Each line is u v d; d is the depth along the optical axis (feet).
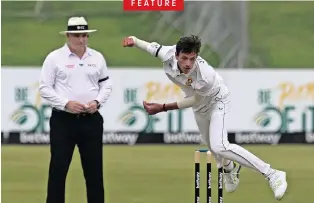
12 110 118.73
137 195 87.92
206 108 65.00
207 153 63.00
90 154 65.82
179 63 60.39
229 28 129.49
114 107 119.85
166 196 87.51
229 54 129.29
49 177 65.51
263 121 122.31
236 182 71.51
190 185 94.07
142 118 119.96
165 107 64.90
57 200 65.57
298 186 94.07
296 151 118.52
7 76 118.32
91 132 65.36
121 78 119.75
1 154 112.37
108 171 102.42
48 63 64.75
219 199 64.75
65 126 64.75
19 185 93.61
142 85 120.06
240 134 122.21
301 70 122.62
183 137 120.37
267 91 122.52
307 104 122.62
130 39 63.57
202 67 61.67
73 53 65.05
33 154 113.19
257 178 98.17
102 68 66.08
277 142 122.72
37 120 118.83
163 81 120.06
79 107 63.62
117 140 120.06
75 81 64.85
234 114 122.01
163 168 104.73
